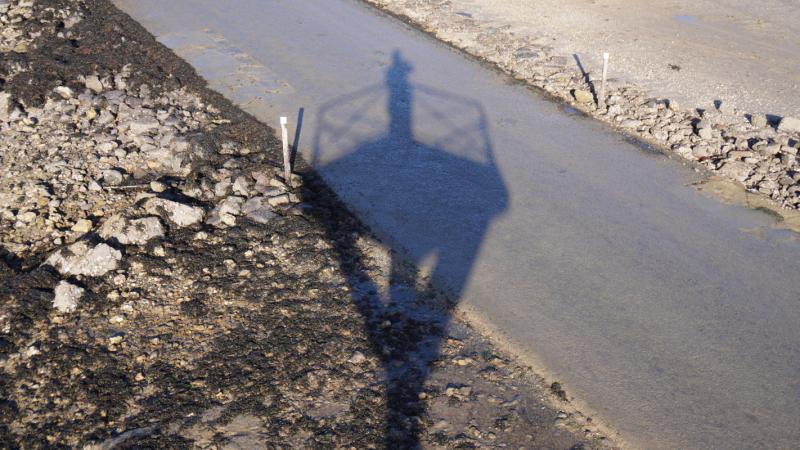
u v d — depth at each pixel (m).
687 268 8.59
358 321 7.62
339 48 15.37
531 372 7.05
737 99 12.88
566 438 6.31
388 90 13.38
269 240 8.94
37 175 10.45
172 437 6.22
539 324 7.68
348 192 10.12
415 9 17.72
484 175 10.60
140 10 17.33
